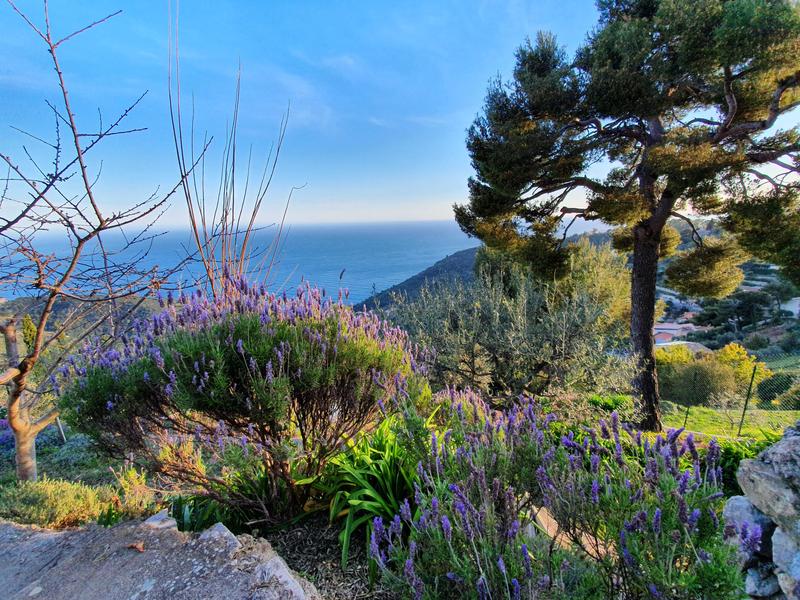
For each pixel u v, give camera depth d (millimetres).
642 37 7148
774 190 7492
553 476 1773
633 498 1665
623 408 7602
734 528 1511
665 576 1354
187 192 3131
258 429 2484
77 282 2900
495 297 9883
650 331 9281
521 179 8555
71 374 2646
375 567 2141
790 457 2297
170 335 2561
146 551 2184
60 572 2107
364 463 2842
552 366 8492
